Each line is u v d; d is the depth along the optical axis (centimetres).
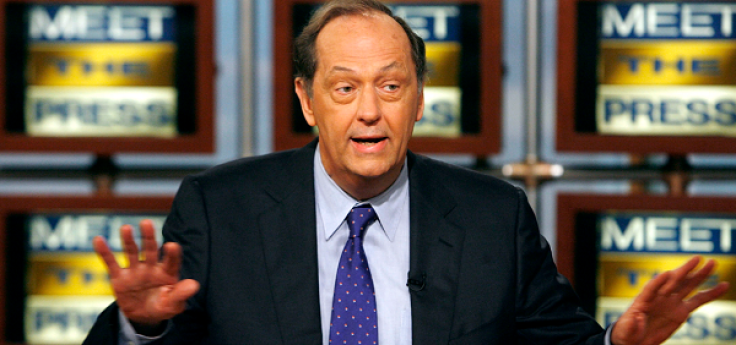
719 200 670
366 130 257
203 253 276
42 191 732
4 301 698
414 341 267
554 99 685
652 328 258
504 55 721
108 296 706
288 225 281
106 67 702
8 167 717
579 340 280
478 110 688
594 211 682
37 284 703
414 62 274
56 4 701
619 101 682
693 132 679
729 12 676
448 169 307
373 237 283
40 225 704
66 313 704
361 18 264
